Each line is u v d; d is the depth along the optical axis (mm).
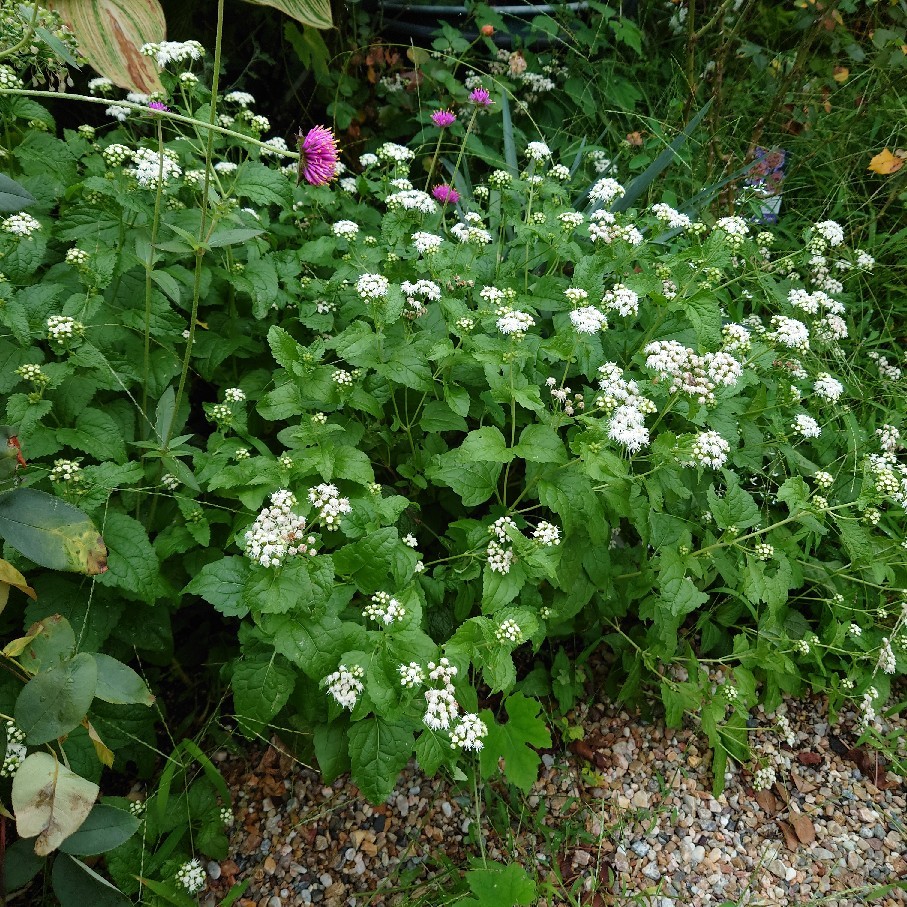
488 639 558
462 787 676
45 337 600
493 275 799
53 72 739
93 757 580
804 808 708
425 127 1179
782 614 764
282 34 1146
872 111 1126
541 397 709
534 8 1241
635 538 775
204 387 806
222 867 632
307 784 683
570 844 659
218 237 590
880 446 823
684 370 639
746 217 1073
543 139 1132
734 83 1184
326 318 729
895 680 823
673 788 706
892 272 1036
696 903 637
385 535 557
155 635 639
